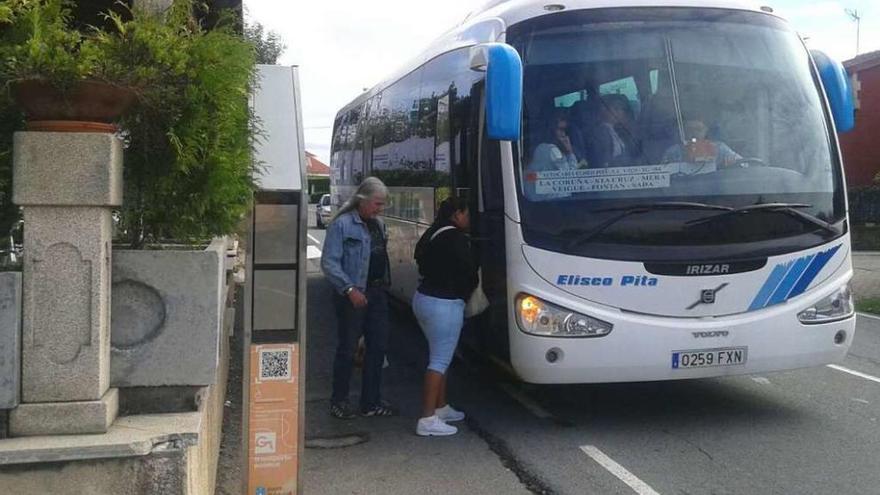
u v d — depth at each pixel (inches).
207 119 160.2
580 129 254.7
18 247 162.2
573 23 263.4
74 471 135.3
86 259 142.2
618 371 246.8
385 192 269.7
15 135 139.6
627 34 264.4
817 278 259.0
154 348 150.9
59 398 141.5
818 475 227.8
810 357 258.7
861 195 1230.9
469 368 359.9
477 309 270.8
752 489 217.9
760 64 270.2
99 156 141.7
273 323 173.5
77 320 142.2
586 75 259.1
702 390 318.7
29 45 138.0
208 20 236.7
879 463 237.1
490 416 288.5
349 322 275.7
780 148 263.1
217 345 153.6
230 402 297.7
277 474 174.9
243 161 165.5
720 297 249.4
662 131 256.2
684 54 265.0
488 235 264.2
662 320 247.0
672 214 250.1
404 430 274.4
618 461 240.7
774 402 302.7
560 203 249.6
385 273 284.8
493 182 260.2
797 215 257.8
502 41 261.6
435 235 262.1
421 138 377.4
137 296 150.5
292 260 173.0
